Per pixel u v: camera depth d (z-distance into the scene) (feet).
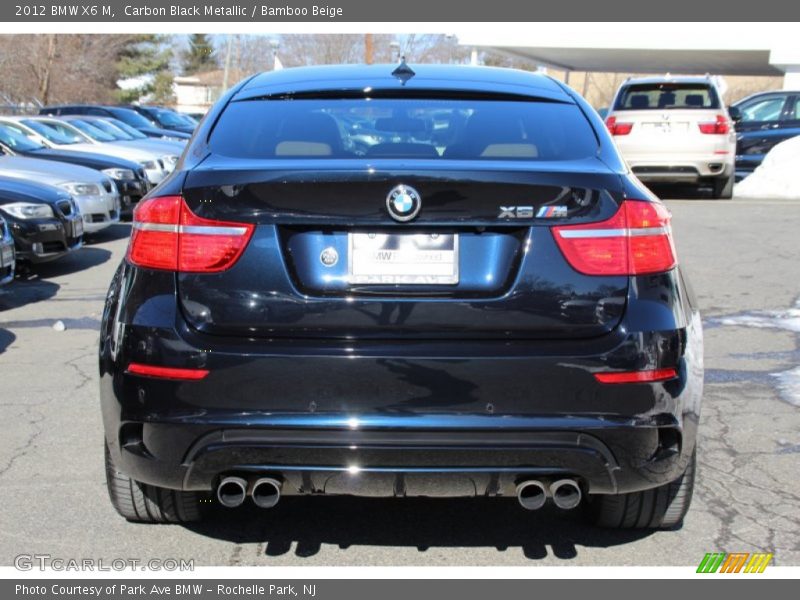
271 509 11.88
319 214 8.88
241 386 8.81
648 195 9.47
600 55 98.07
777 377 17.54
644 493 10.50
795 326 21.45
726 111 45.03
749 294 24.70
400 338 8.90
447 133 10.45
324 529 11.34
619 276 9.04
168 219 9.11
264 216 8.93
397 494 9.16
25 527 11.21
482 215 8.87
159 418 8.95
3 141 43.37
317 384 8.77
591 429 8.80
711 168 43.65
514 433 8.79
